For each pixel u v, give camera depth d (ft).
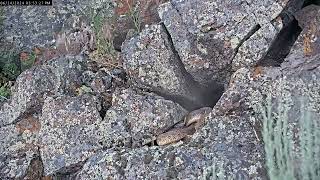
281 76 5.45
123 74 6.56
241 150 5.18
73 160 5.93
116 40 6.98
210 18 5.82
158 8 6.11
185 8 5.96
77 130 6.05
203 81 6.12
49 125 6.17
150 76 6.15
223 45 5.80
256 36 5.71
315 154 4.85
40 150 6.23
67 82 6.61
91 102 6.18
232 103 5.51
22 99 6.53
